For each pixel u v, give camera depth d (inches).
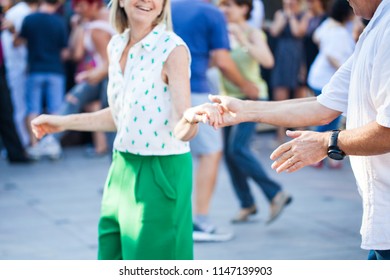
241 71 306.5
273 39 492.7
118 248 174.4
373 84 130.6
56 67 464.1
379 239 134.8
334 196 362.9
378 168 133.7
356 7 137.3
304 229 303.0
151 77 165.9
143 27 168.2
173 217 167.8
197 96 273.1
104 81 345.4
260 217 321.7
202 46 274.2
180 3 275.0
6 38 468.4
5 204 349.7
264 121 152.9
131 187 167.9
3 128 446.0
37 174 421.4
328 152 134.1
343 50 380.8
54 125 183.2
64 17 505.7
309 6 495.5
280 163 138.2
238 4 299.4
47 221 318.0
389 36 127.6
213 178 287.4
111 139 354.3
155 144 166.2
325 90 151.3
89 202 352.5
